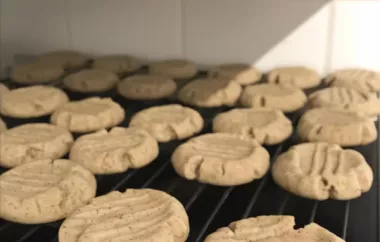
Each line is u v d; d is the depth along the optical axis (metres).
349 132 0.28
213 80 0.37
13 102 0.34
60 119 0.32
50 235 0.24
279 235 0.20
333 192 0.24
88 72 0.39
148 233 0.20
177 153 0.27
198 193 0.25
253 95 0.34
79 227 0.21
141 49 0.41
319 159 0.26
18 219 0.23
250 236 0.20
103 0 0.40
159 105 0.36
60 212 0.23
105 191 0.26
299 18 0.36
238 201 0.25
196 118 0.31
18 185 0.24
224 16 0.38
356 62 0.36
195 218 0.24
